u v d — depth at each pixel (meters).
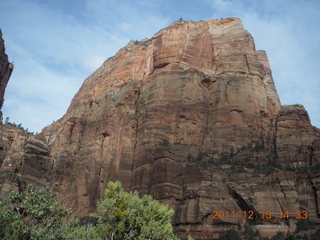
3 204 27.75
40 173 86.06
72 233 31.61
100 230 35.50
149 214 37.25
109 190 38.00
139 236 34.94
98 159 84.12
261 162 69.44
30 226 27.25
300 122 75.69
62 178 84.88
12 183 80.25
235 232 53.97
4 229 25.97
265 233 54.44
